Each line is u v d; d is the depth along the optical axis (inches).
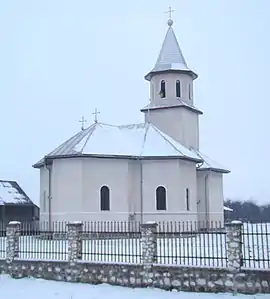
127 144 1466.5
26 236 865.5
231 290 634.2
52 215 1371.8
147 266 695.1
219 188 1756.9
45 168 1489.9
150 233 703.7
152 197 1412.4
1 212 1776.6
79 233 767.1
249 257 649.6
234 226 645.9
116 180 1384.1
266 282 616.4
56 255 818.8
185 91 1688.0
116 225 1355.8
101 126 1517.0
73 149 1371.8
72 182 1349.7
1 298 660.1
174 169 1422.2
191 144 1705.2
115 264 721.0
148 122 1615.4
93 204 1346.0
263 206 3152.1
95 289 693.3
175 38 1734.7
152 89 1705.2
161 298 625.3
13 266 810.8
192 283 661.3
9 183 1929.1
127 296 644.7
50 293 677.3
